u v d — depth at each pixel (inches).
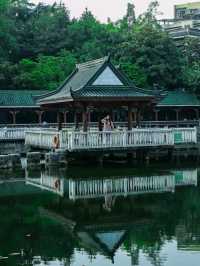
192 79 2728.8
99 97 1464.1
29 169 1539.1
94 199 1071.6
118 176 1355.8
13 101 2191.2
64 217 918.4
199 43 3213.6
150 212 943.0
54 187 1226.0
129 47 2874.0
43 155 1561.3
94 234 797.2
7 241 762.2
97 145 1481.3
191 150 1691.7
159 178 1328.7
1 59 2920.8
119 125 2197.3
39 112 2233.0
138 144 1526.8
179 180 1299.2
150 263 655.8
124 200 1057.5
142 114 2527.1
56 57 3024.1
